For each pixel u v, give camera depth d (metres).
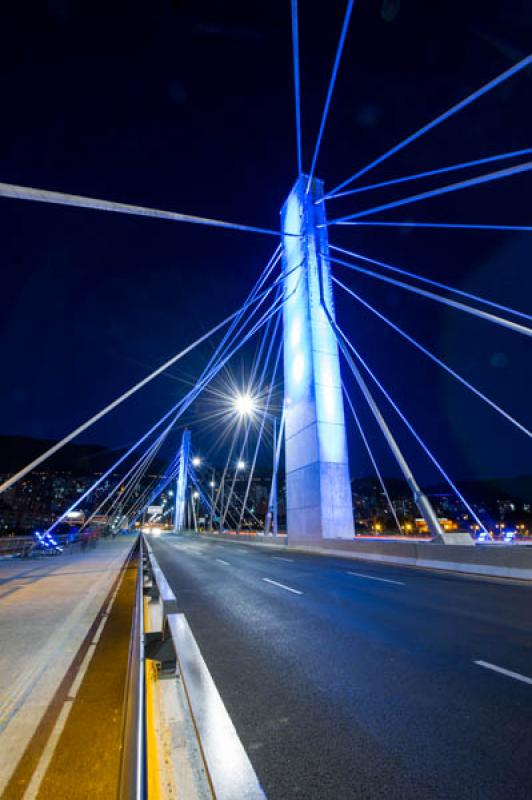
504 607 8.79
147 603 8.43
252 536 41.28
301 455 29.83
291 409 31.98
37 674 5.60
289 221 35.78
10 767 3.47
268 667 5.57
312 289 30.92
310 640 6.76
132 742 2.08
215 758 2.40
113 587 13.62
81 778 3.30
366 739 3.68
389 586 11.92
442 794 2.95
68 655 6.40
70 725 4.19
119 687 5.15
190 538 75.12
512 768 3.22
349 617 8.25
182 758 2.98
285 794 2.96
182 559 23.86
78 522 94.62
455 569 15.03
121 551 36.09
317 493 27.34
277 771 3.23
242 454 55.25
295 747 3.58
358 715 4.12
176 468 151.50
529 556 12.65
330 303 30.86
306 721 4.04
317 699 4.53
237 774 2.27
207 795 2.55
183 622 4.64
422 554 16.98
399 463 20.88
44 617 9.06
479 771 3.20
